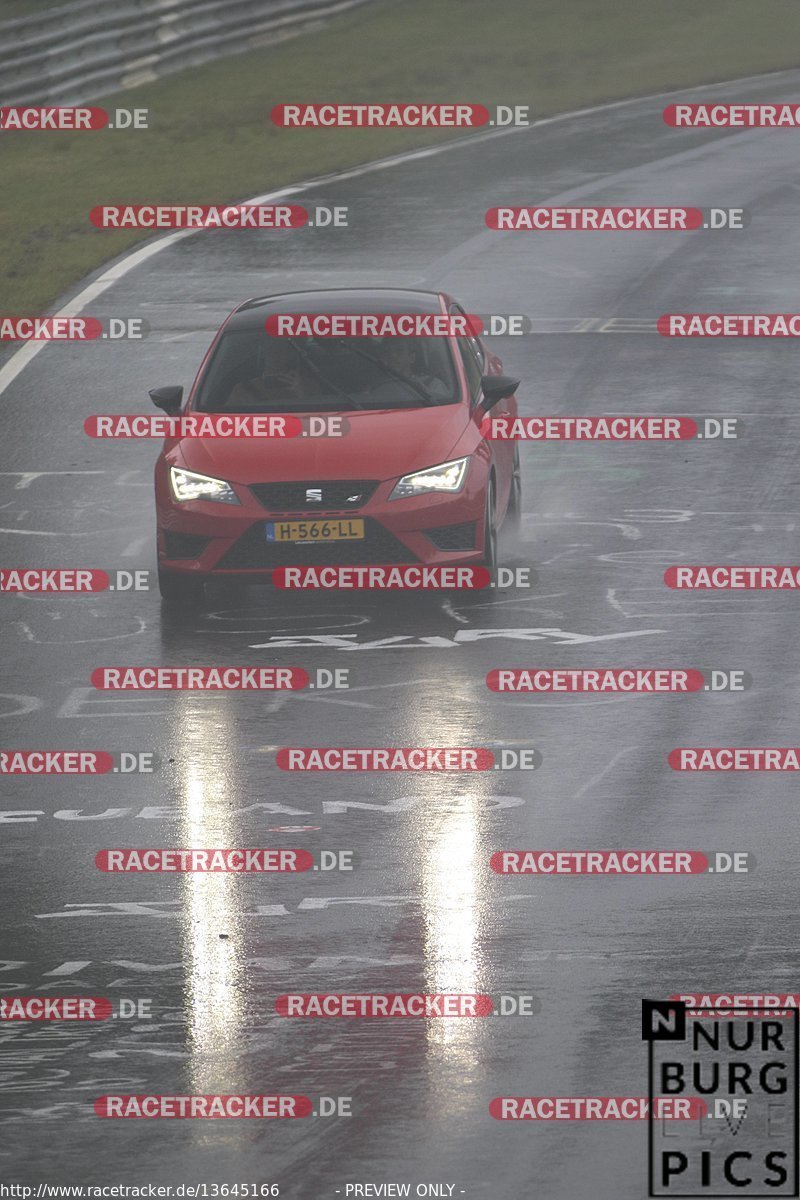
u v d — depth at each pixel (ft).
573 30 537.65
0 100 389.80
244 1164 67.21
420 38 520.42
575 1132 69.36
